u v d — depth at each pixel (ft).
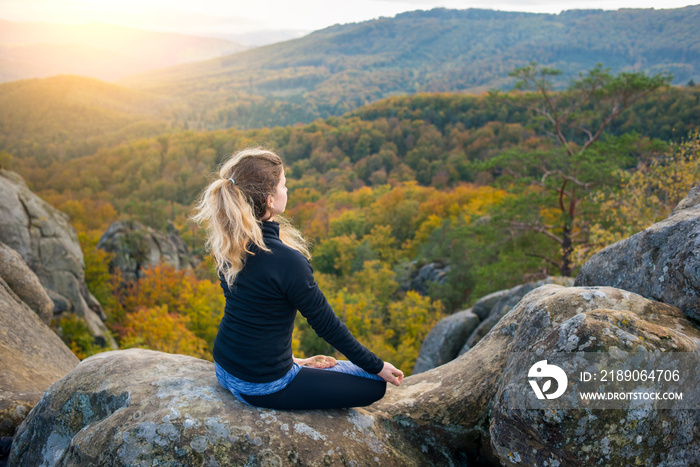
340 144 526.57
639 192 37.63
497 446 6.43
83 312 54.70
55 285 52.24
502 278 57.11
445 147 467.11
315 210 298.56
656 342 5.70
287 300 6.13
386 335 97.50
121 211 364.58
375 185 415.03
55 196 385.29
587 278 10.38
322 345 86.12
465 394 7.86
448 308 108.68
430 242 157.48
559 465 5.66
